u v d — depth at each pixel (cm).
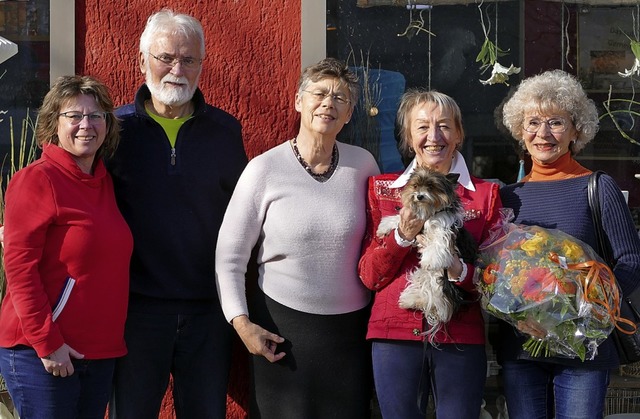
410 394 331
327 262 344
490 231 342
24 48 418
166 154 352
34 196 310
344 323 349
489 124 421
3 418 385
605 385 329
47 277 313
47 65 417
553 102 344
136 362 350
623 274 329
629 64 424
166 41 347
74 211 314
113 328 326
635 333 334
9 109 419
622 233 332
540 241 316
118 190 353
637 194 425
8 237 308
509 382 340
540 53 423
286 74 418
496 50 421
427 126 352
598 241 337
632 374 415
